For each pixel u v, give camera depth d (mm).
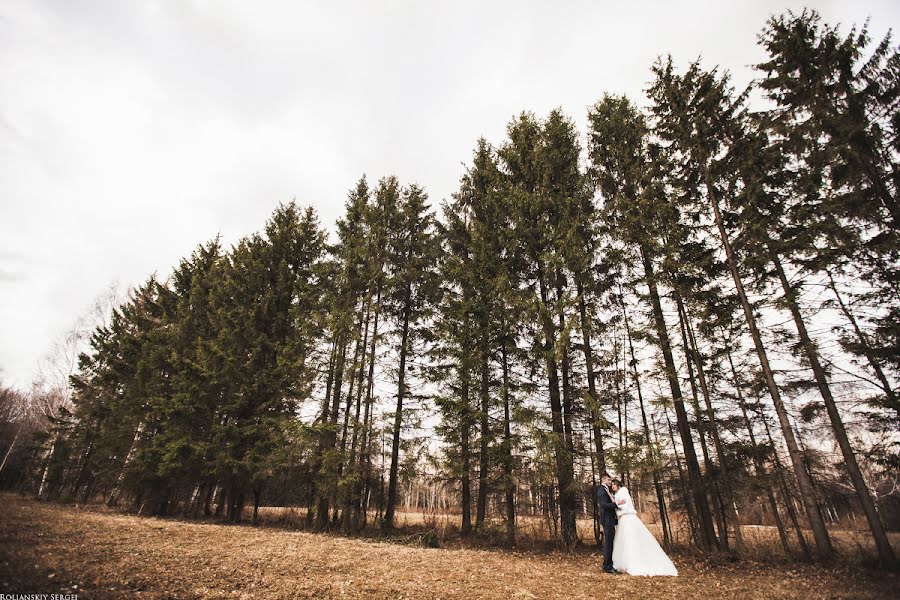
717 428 13961
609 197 15453
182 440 15469
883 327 10312
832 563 9875
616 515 9492
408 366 17078
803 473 10766
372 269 17250
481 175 17594
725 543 11539
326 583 6555
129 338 21828
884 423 11359
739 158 12867
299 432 14648
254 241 20562
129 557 6855
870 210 10312
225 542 9445
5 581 4824
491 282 14516
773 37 12609
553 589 7188
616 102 16250
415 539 13023
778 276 12586
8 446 32469
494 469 13508
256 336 18047
